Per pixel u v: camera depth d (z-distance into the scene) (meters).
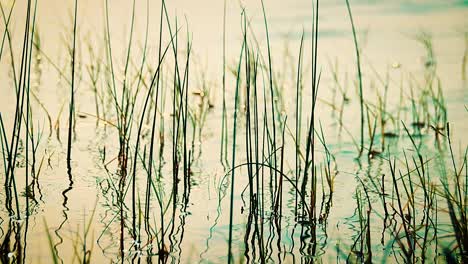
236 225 2.90
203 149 4.16
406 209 3.01
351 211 3.03
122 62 5.95
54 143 4.19
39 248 2.61
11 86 5.56
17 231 2.78
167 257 2.56
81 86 5.63
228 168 3.76
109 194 3.29
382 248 2.61
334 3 8.34
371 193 3.25
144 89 5.30
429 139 4.11
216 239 2.75
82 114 4.86
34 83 5.68
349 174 3.57
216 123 4.75
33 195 3.23
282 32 6.97
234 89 5.42
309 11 7.90
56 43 6.75
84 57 6.29
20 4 8.00
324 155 3.93
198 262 2.52
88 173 3.62
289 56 6.15
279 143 4.19
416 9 7.76
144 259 2.54
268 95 5.26
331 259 2.53
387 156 3.87
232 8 8.05
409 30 6.86
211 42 6.57
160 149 4.09
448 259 2.47
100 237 2.74
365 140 4.23
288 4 8.30
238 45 6.47
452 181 3.29
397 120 4.52
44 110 4.89
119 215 3.01
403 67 5.71
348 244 2.67
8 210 3.02
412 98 4.54
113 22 7.40
